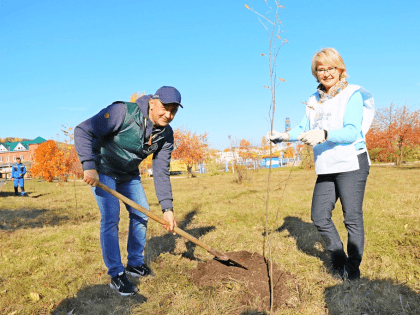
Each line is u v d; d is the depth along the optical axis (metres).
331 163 2.66
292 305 2.44
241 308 2.42
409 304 2.35
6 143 70.31
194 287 2.79
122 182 3.01
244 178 15.29
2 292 2.85
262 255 3.52
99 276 3.17
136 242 3.13
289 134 2.86
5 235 5.06
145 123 2.63
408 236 4.06
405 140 22.44
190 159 26.17
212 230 5.02
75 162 19.28
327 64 2.61
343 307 2.32
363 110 2.71
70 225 5.98
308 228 4.78
